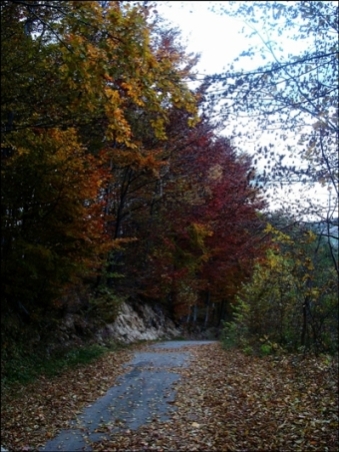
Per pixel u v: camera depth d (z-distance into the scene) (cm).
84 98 912
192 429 805
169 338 3284
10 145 1270
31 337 1567
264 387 1062
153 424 844
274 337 1599
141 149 2219
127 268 2919
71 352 1675
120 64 765
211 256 3453
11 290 1446
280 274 1482
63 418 916
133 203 2880
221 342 2334
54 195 1384
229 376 1256
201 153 2558
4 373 1251
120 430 817
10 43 1059
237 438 746
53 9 789
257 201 1014
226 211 1309
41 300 1622
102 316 2264
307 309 1387
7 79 1134
